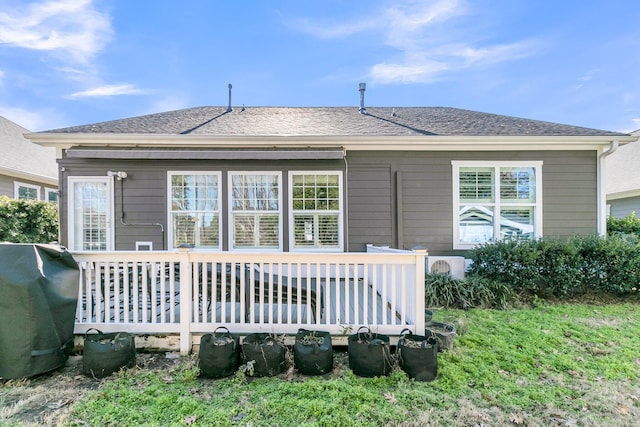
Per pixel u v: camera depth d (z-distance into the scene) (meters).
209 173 6.55
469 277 5.71
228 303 4.45
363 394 2.62
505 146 6.58
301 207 6.62
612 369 3.10
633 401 2.59
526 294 5.63
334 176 6.66
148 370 3.04
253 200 6.60
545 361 3.25
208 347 2.90
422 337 3.24
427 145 6.57
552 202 6.60
